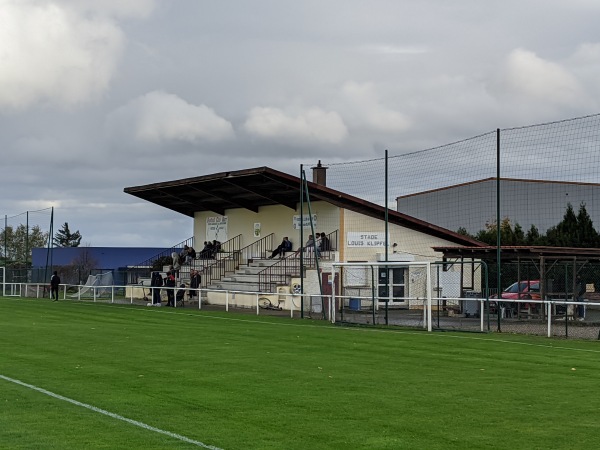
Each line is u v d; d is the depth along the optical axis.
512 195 58.25
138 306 42.62
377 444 10.30
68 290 61.66
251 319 33.25
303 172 35.47
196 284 45.81
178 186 47.94
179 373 16.44
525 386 15.04
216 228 53.81
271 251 48.28
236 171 42.12
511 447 10.21
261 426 11.33
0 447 10.02
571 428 11.33
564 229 51.81
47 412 12.27
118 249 74.12
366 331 27.33
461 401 13.38
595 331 28.34
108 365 17.64
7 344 22.00
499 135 29.03
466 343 23.23
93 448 10.00
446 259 41.34
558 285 43.38
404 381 15.55
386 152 34.44
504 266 44.72
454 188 60.56
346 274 42.06
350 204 42.84
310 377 15.99
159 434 10.78
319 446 10.16
